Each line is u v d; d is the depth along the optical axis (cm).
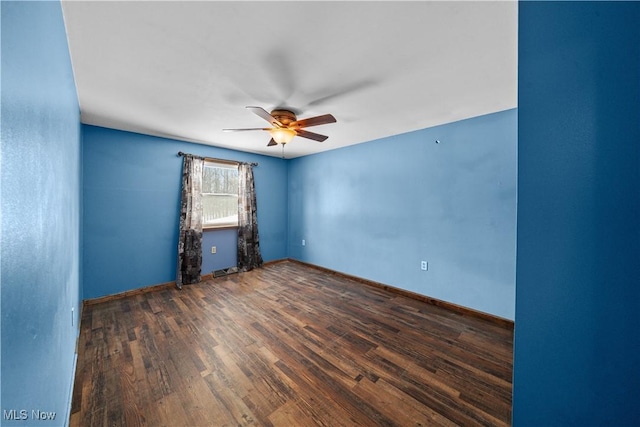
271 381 175
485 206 274
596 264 56
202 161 398
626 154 53
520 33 66
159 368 187
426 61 171
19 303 62
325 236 457
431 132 313
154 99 231
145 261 350
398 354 207
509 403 156
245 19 133
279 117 247
